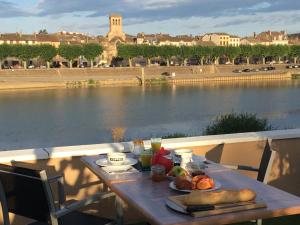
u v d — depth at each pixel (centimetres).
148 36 13712
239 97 5794
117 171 371
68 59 10075
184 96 6081
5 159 459
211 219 257
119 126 3581
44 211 325
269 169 390
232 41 15062
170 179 344
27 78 8450
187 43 13550
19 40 11294
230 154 543
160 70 10125
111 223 380
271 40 15775
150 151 386
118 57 11100
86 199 346
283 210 273
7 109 4881
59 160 480
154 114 4275
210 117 3991
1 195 354
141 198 299
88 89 7562
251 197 279
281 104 4900
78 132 3438
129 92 6875
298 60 13075
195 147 526
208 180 313
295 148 565
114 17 11925
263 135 554
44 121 3981
